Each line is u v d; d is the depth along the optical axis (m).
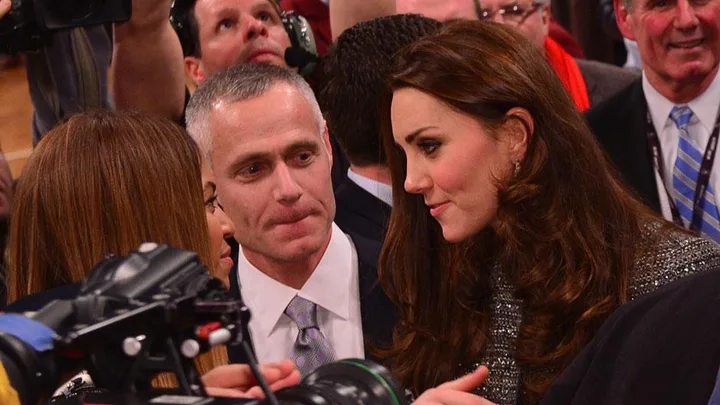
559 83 4.06
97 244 3.29
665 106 6.57
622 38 10.10
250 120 4.42
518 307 4.22
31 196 3.37
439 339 4.35
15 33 4.61
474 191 4.00
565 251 3.97
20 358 2.11
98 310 2.20
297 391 2.41
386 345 4.60
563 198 4.00
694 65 6.40
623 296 3.93
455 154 3.96
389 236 4.50
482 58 3.95
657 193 6.58
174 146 3.41
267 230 4.46
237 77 4.53
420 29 5.23
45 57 5.43
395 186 4.47
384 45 5.09
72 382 2.81
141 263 2.32
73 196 3.30
